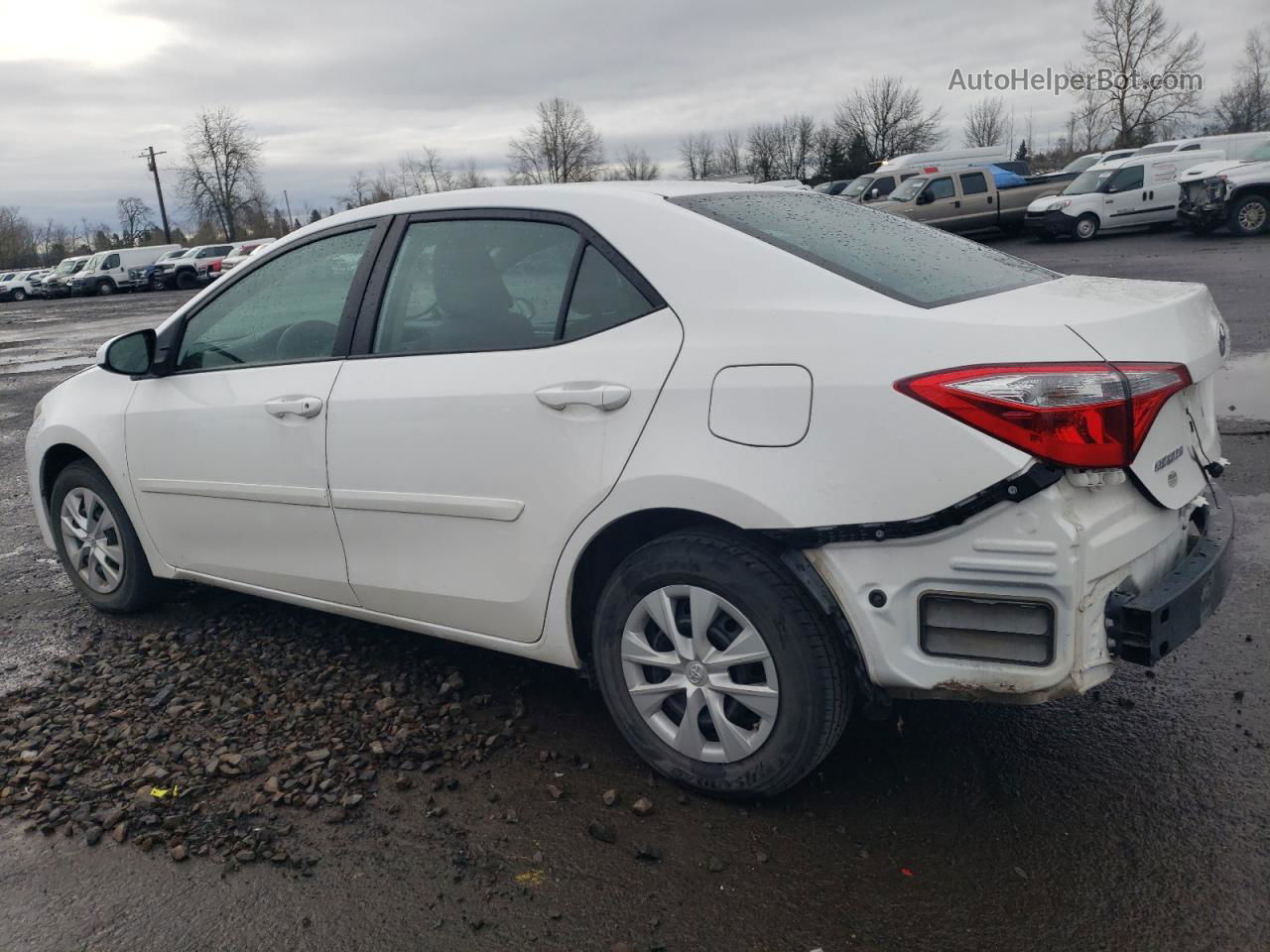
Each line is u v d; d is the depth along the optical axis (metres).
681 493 2.74
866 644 2.58
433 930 2.48
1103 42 58.97
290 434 3.62
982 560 2.43
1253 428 6.84
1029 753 3.13
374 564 3.52
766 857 2.69
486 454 3.12
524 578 3.13
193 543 4.12
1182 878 2.54
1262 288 13.48
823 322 2.63
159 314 27.52
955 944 2.36
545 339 3.08
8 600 4.98
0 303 46.97
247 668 3.95
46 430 4.59
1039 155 71.56
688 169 84.81
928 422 2.43
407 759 3.22
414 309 3.41
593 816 2.90
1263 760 3.02
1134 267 17.66
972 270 3.08
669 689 2.95
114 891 2.69
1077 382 2.35
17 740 3.48
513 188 3.35
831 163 69.94
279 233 76.12
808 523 2.57
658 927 2.46
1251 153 23.61
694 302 2.83
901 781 3.01
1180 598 2.50
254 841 2.84
